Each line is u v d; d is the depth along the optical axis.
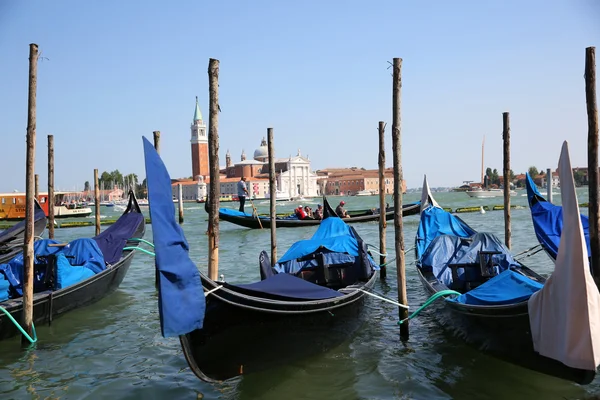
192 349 5.50
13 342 7.49
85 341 7.54
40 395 5.75
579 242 4.74
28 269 7.36
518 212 32.06
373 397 5.60
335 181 141.12
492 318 5.92
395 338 7.45
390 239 19.47
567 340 4.88
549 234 9.49
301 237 20.69
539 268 11.95
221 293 5.64
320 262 8.90
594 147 6.78
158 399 5.65
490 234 8.65
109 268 9.80
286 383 6.01
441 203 52.44
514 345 5.73
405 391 5.71
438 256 8.86
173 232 5.15
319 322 6.54
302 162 121.31
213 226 7.84
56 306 8.33
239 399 5.63
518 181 129.50
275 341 6.11
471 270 8.36
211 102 7.99
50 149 16.00
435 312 8.05
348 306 7.14
